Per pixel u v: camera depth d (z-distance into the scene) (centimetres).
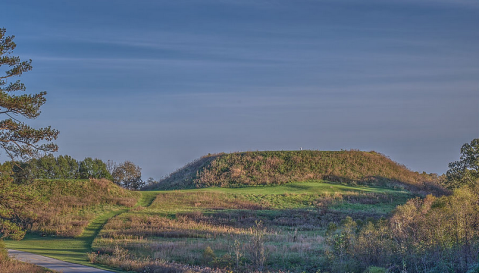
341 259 2269
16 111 2102
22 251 3297
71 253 3161
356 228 3172
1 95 1994
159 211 5159
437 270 1861
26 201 2202
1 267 2278
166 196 6266
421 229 2248
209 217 4828
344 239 2505
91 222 4784
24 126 2103
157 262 2434
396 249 2164
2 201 2105
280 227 4441
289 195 6109
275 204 5691
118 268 2402
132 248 3098
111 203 5853
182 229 4034
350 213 5103
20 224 4353
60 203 5581
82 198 5941
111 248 3106
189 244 3186
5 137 2095
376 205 5659
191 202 5794
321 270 2264
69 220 4681
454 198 2942
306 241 3309
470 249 1903
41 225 4469
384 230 2505
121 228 4244
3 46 2134
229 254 2684
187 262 2598
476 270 1661
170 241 3444
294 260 2489
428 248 2038
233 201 5872
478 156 5528
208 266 2473
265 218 4859
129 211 5284
